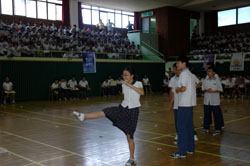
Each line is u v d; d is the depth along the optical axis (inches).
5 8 749.9
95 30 927.0
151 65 906.1
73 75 692.1
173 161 186.2
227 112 422.9
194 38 1058.7
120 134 272.8
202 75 893.2
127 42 914.1
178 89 191.9
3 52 607.2
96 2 925.2
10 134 275.7
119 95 765.3
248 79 700.0
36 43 673.0
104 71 785.6
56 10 855.1
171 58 998.4
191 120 196.5
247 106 500.7
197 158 192.7
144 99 644.1
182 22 1040.2
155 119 360.5
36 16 812.0
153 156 198.4
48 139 253.4
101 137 259.9
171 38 1006.4
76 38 768.3
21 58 627.8
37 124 329.7
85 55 733.3
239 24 1019.3
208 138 253.9
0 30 650.8
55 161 188.1
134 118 176.2
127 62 839.1
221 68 854.5
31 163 184.1
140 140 246.8
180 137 193.9
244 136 262.4
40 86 661.3
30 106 521.7
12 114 414.9
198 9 1050.1
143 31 1057.5
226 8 1040.8
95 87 764.6
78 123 334.3
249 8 991.0
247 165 177.6
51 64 679.1
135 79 180.1
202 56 900.0
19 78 627.8
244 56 797.2
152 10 1035.9
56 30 768.3
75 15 893.2
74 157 197.3
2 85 585.0
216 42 978.1
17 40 660.7
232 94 671.1
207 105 275.3
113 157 197.2
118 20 1034.1
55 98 658.2
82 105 533.6
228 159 190.4
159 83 929.5
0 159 193.0
